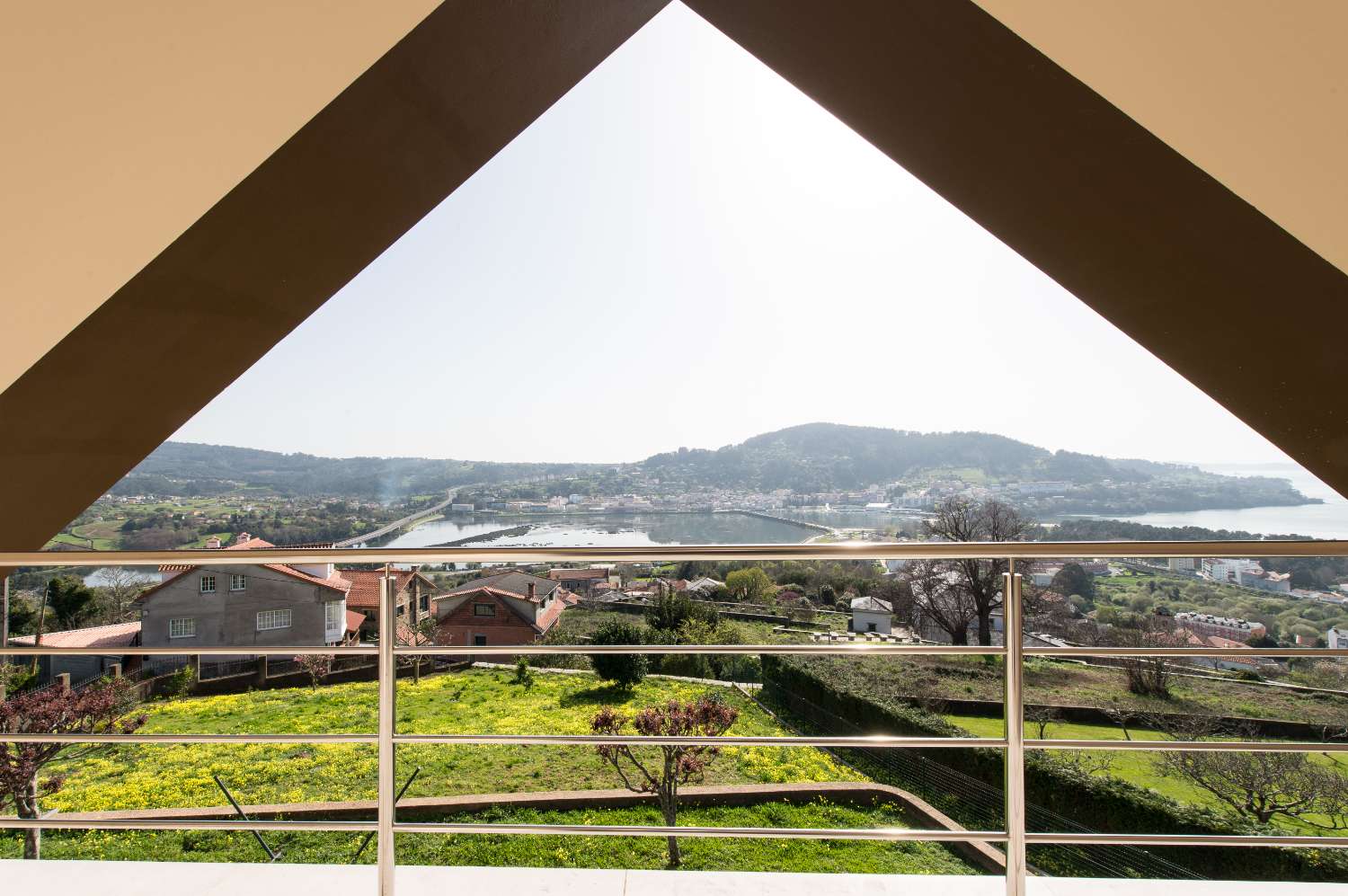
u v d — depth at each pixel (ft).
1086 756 24.82
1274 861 20.39
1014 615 4.52
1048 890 5.27
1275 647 4.26
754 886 5.20
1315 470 8.23
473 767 28.60
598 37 7.61
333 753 29.96
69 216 6.52
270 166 6.62
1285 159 6.07
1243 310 7.29
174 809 24.89
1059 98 6.49
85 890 5.23
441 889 5.21
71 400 7.32
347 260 8.14
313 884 5.30
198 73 6.45
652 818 26.03
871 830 4.38
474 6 6.38
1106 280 8.10
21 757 23.17
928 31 6.63
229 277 7.34
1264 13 5.92
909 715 28.73
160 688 32.68
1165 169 6.48
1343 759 21.48
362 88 6.55
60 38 6.38
